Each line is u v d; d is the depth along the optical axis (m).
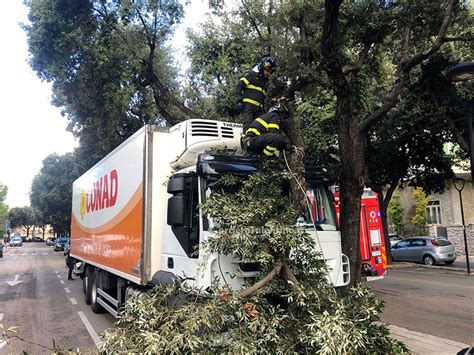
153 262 6.20
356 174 6.84
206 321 3.61
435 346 6.42
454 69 4.75
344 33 10.27
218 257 4.53
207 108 15.92
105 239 8.66
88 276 10.81
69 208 44.06
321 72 9.64
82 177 12.12
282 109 5.70
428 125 17.09
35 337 7.60
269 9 11.74
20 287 14.55
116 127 15.95
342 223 6.81
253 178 4.55
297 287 4.00
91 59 12.88
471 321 8.32
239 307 3.91
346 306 4.00
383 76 13.90
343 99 6.76
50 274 19.14
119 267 7.43
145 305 3.94
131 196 6.95
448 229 26.31
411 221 30.62
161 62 15.63
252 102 6.14
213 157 4.92
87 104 14.14
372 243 10.09
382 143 18.42
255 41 12.97
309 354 3.75
